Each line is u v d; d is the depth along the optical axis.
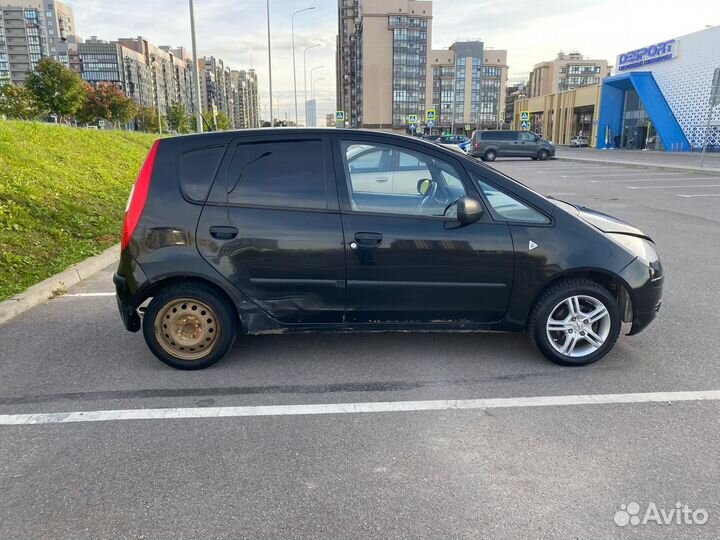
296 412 3.56
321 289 4.02
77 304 5.83
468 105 142.25
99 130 18.69
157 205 3.97
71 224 8.52
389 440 3.23
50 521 2.55
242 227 3.95
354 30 144.88
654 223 10.39
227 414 3.53
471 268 4.02
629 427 3.35
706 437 3.23
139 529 2.50
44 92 45.78
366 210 4.00
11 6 159.12
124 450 3.13
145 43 150.00
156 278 3.96
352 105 151.38
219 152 4.04
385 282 4.02
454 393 3.80
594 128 60.38
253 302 4.03
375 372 4.14
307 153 4.04
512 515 2.58
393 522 2.54
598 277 4.16
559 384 3.93
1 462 3.01
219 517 2.58
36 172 10.26
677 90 42.50
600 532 2.47
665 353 4.46
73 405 3.65
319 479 2.86
